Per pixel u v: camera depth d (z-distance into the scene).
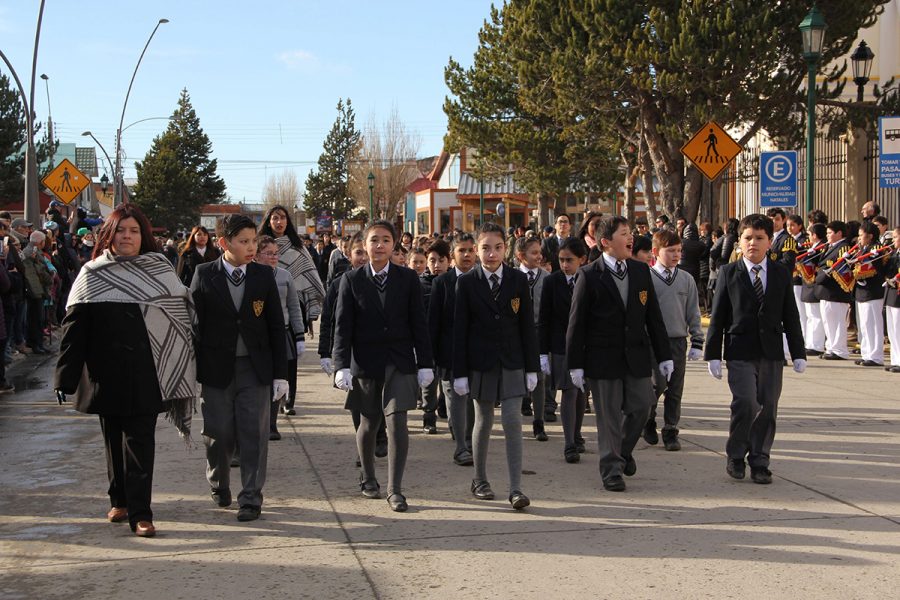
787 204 15.39
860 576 4.92
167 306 5.80
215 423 6.22
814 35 15.32
